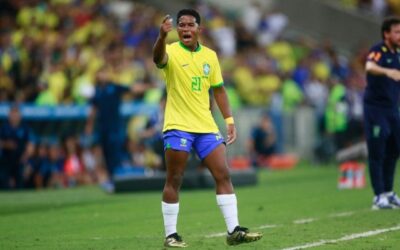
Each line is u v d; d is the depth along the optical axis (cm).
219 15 10100
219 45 9319
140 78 7412
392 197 4088
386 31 3953
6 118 6350
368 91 4019
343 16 11738
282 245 3019
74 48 7688
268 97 8794
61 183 6378
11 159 6075
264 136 7850
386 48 3972
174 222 2983
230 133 2991
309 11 11475
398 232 3297
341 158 5662
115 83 6075
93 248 3061
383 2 12300
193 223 3762
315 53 9962
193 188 5491
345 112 7212
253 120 8056
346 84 8938
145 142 6744
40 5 8531
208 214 4100
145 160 6700
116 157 6084
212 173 2917
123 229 3638
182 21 2906
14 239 3366
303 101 8869
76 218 4097
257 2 10600
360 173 5334
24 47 7412
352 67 9862
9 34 7856
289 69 9600
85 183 6550
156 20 9131
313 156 8256
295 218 3828
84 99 6969
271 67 9181
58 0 8700
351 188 5272
